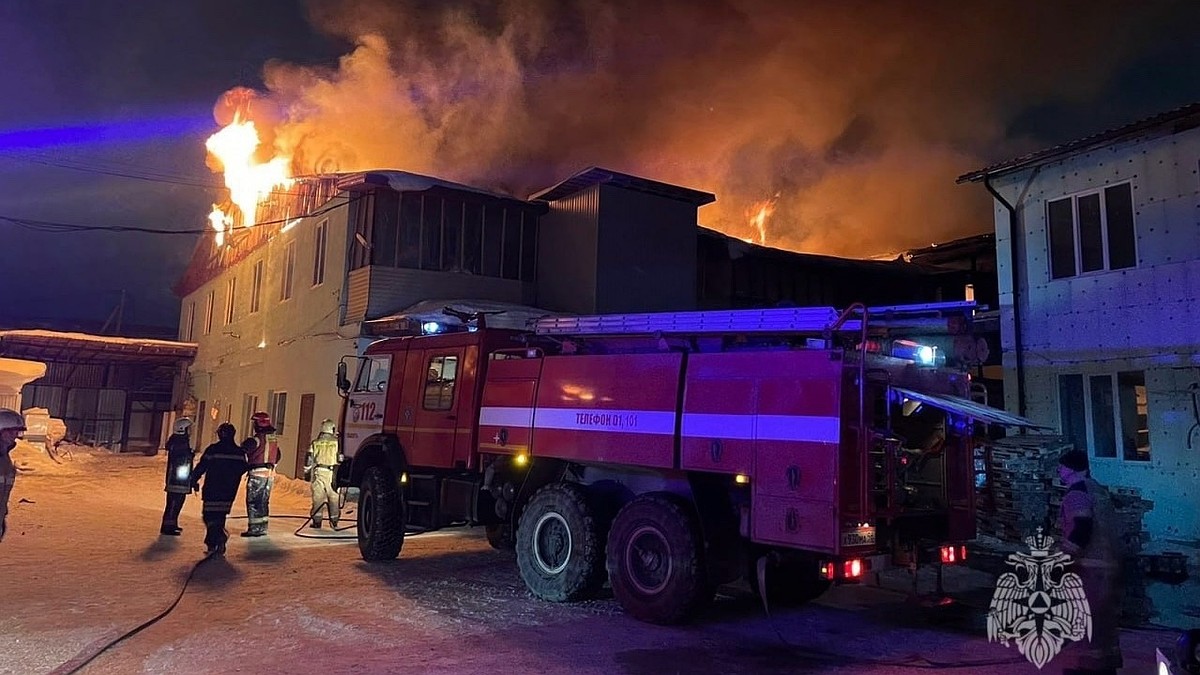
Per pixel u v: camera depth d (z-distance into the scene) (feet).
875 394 20.02
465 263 58.03
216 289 92.79
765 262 73.82
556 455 24.47
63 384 99.40
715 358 21.45
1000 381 50.88
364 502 30.60
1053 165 43.83
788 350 20.12
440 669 16.70
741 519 20.24
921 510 21.01
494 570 28.48
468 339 28.63
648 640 19.62
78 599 21.65
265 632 19.22
